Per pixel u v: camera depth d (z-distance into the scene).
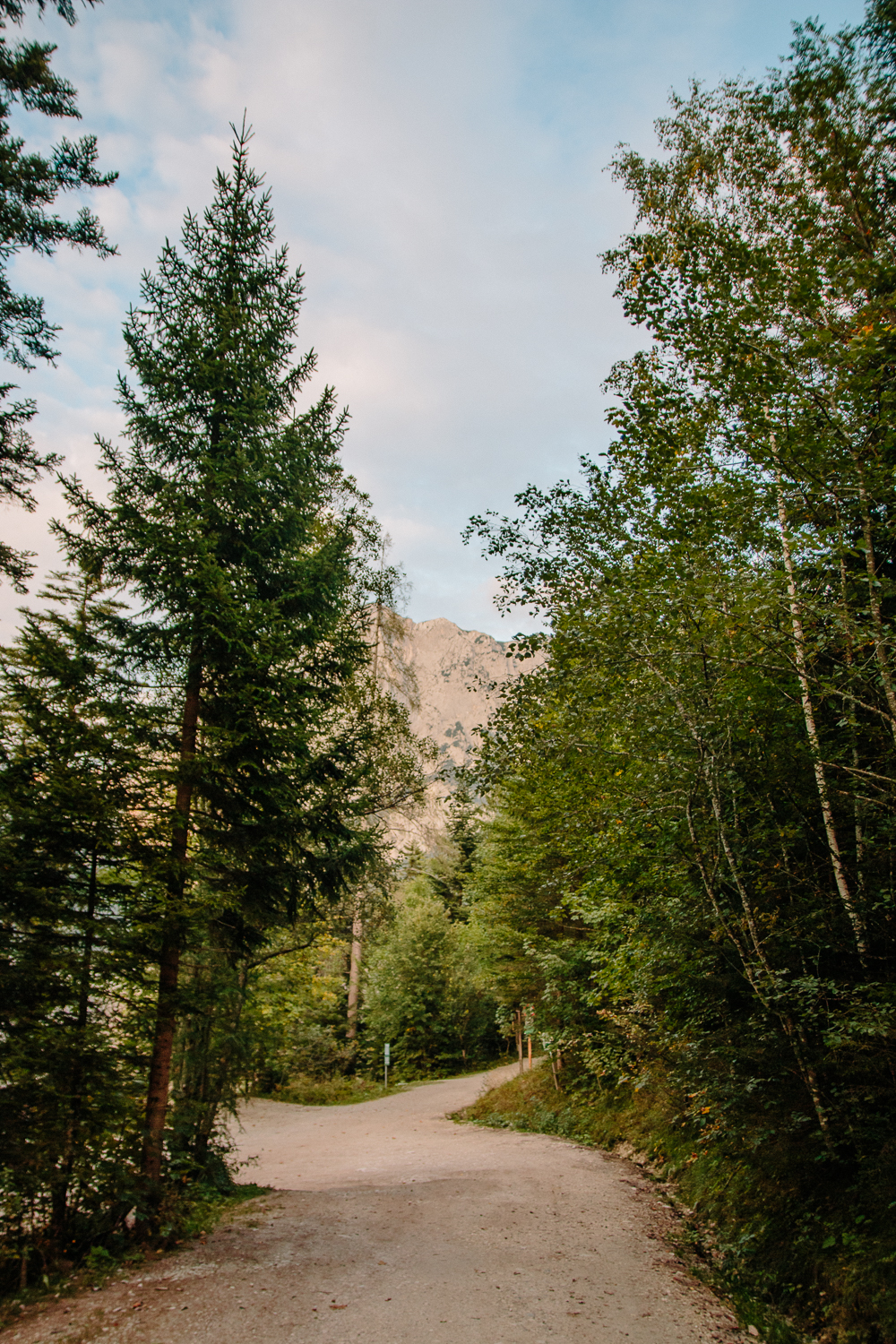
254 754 8.88
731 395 7.64
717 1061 7.99
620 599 8.55
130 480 8.99
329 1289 6.07
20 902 6.92
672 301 8.05
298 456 10.05
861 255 7.36
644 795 8.97
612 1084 16.20
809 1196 7.06
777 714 8.55
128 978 7.76
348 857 9.84
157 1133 7.74
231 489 9.48
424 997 33.41
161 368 9.55
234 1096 10.21
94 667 7.91
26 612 7.67
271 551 9.98
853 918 6.99
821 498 7.31
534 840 15.95
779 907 7.97
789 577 7.37
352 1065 32.34
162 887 7.54
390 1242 7.50
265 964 15.55
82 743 7.38
